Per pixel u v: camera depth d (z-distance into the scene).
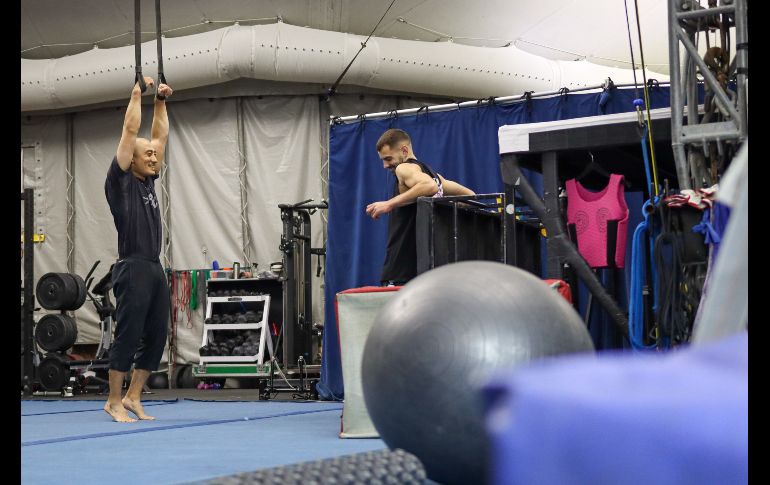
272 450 3.36
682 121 3.68
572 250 3.90
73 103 9.71
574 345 2.01
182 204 9.81
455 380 1.93
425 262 3.98
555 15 9.11
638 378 0.93
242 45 8.86
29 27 9.47
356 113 9.70
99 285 8.71
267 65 8.90
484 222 4.52
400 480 1.56
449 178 6.84
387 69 9.02
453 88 9.29
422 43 9.20
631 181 5.29
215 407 6.26
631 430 0.87
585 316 4.91
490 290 2.03
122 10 9.16
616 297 4.88
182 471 2.80
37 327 8.51
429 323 2.00
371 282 6.89
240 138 9.70
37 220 10.25
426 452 2.00
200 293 9.48
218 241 9.68
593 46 9.56
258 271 9.54
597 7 9.04
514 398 0.96
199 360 9.38
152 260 4.84
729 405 0.86
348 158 7.05
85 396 8.39
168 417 5.29
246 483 1.37
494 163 6.75
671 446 0.85
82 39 9.61
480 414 1.92
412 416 1.99
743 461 0.85
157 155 4.91
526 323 1.97
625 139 3.85
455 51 9.18
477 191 6.78
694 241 3.29
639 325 3.54
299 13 9.02
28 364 8.41
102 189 10.15
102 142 10.19
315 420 4.89
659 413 0.86
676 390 0.89
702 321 1.17
